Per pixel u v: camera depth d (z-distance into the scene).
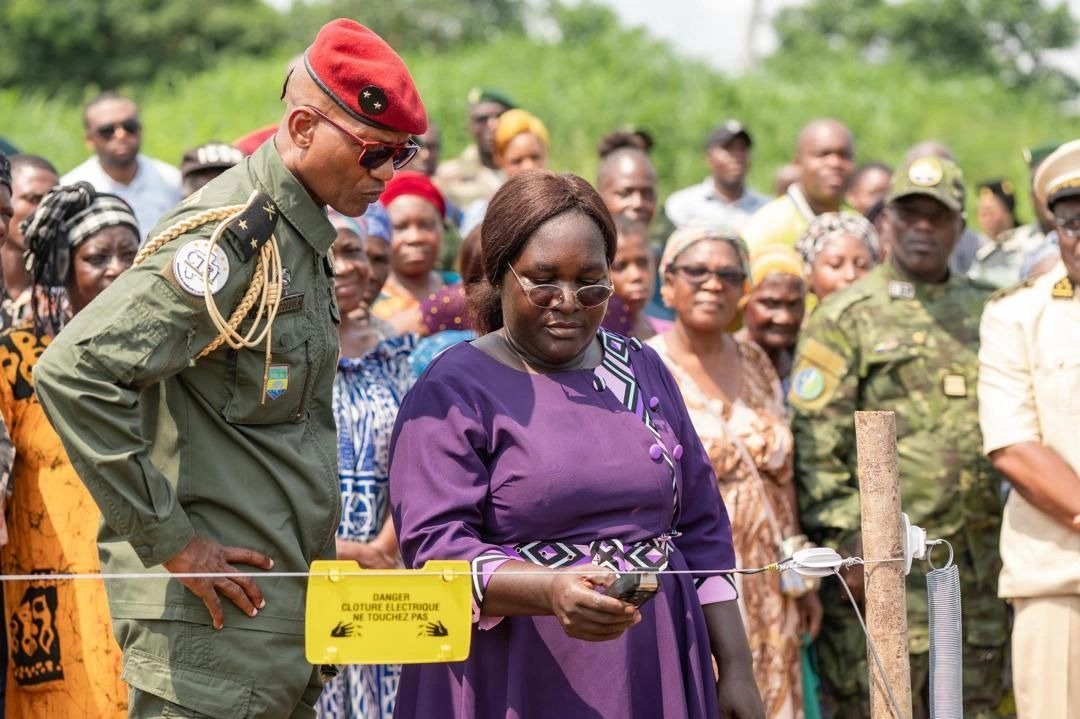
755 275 6.38
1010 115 32.03
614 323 5.93
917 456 5.75
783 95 28.17
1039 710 5.04
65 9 34.75
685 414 3.81
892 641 3.47
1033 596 5.05
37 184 6.86
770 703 5.32
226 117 25.45
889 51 42.88
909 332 5.82
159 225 3.33
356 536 5.02
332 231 3.52
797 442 5.77
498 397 3.52
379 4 40.09
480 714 3.46
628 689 3.43
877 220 8.55
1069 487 4.96
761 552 5.36
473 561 3.30
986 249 9.77
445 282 7.41
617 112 26.06
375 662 3.18
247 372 3.36
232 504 3.36
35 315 4.77
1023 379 5.15
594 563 3.44
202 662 3.35
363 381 5.18
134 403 3.22
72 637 4.47
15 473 4.53
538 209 3.48
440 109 25.16
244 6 37.97
